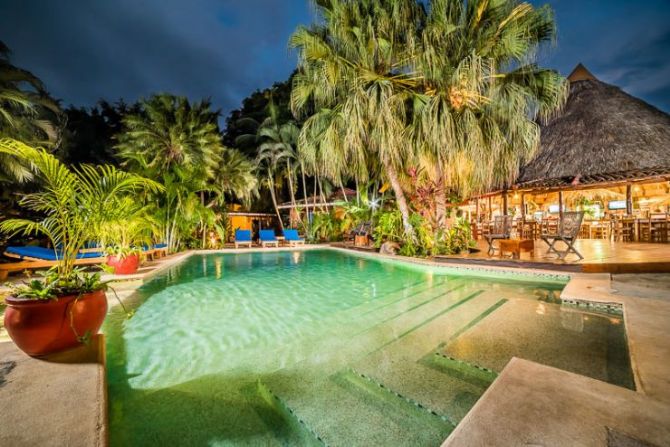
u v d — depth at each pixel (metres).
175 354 2.87
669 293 3.91
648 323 2.78
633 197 13.98
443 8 7.89
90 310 2.42
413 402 2.00
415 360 2.59
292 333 3.38
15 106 8.88
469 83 7.64
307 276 7.16
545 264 6.16
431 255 8.82
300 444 1.67
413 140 8.67
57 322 2.26
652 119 10.96
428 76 8.27
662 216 11.12
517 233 12.97
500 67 8.45
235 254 12.38
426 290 5.37
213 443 1.69
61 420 1.54
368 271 7.84
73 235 2.70
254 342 3.14
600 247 8.85
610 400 1.64
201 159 15.30
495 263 6.94
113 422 1.87
